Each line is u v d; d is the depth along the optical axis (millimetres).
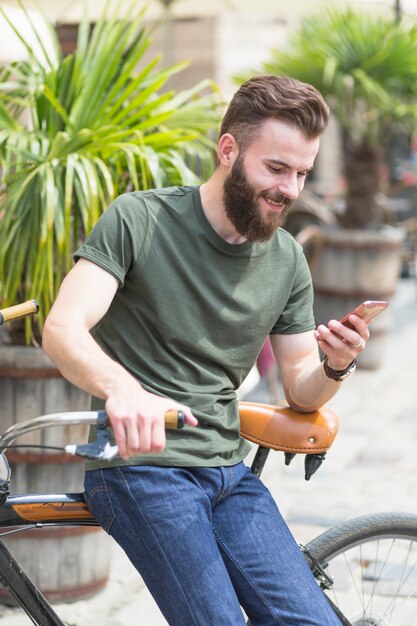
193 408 2092
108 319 2123
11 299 3248
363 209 7539
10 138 3311
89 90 3424
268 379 6047
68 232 3184
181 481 2041
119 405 1777
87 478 2092
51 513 2129
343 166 7664
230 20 9375
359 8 7648
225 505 2148
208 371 2133
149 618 3527
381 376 7297
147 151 3258
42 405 3363
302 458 5355
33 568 3482
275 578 2074
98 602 3539
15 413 3371
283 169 2029
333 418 2348
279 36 9672
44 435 3377
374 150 7488
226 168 2078
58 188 3199
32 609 2150
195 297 2096
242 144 2037
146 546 1998
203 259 2102
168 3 7219
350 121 7348
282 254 2209
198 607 1961
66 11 6344
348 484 4984
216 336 2125
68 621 3393
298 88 2021
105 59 3434
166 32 8188
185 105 3881
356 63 7281
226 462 2125
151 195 2125
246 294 2141
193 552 1979
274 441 2309
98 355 1887
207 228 2100
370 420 6160
